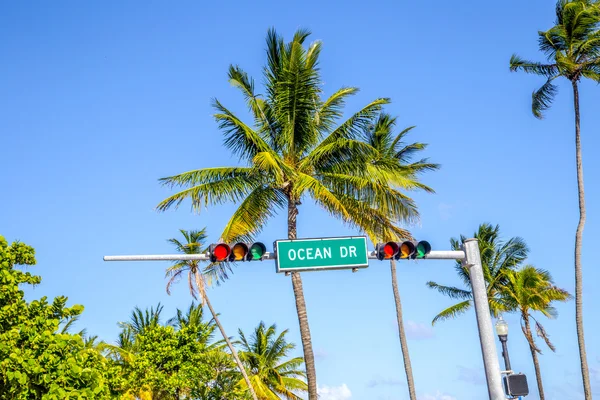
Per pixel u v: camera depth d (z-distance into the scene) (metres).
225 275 27.23
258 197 26.03
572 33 31.45
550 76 32.56
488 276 44.06
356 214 25.72
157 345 42.47
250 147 25.84
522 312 44.34
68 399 18.77
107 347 45.00
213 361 44.47
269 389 51.69
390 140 37.94
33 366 18.80
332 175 25.69
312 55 25.48
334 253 14.19
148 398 42.66
